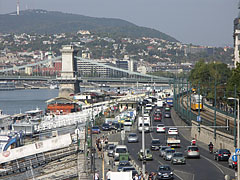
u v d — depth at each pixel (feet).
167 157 379.96
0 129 522.06
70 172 350.64
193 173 320.70
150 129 621.31
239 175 231.50
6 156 379.76
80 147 428.97
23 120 637.30
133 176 291.58
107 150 425.28
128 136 509.76
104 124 626.23
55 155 395.55
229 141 409.28
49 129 607.37
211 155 405.80
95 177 297.74
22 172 369.71
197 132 528.22
